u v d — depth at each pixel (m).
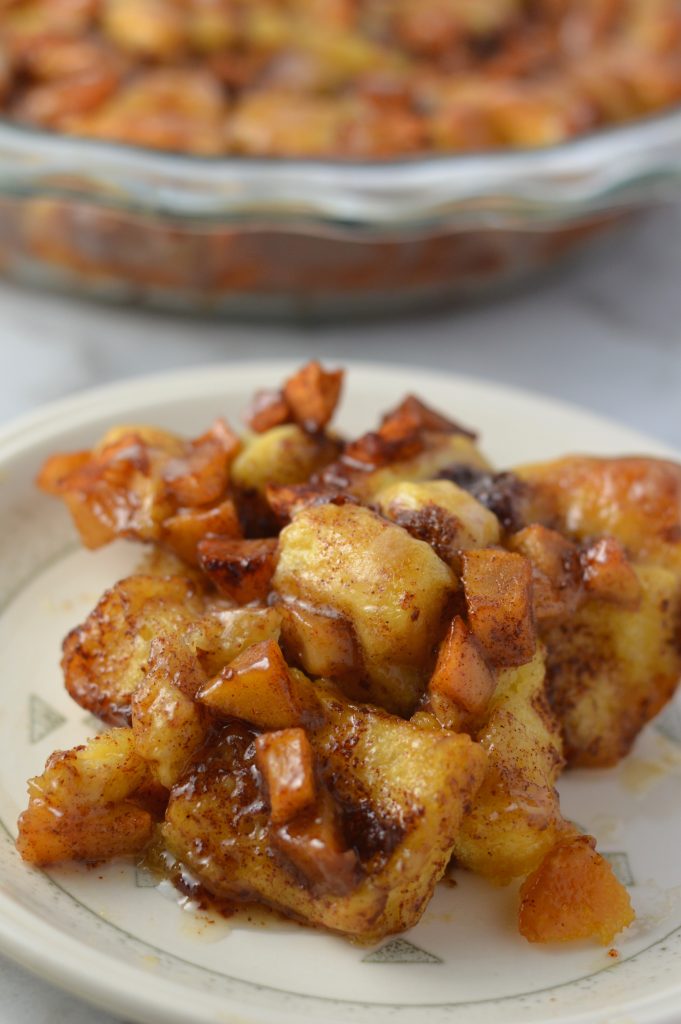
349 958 0.40
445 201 0.64
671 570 0.46
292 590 0.42
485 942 0.41
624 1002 0.39
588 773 0.46
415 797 0.39
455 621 0.41
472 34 0.81
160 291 0.69
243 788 0.41
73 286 0.71
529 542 0.44
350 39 0.77
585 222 0.70
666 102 0.76
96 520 0.47
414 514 0.43
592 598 0.45
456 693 0.41
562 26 0.83
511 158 0.66
